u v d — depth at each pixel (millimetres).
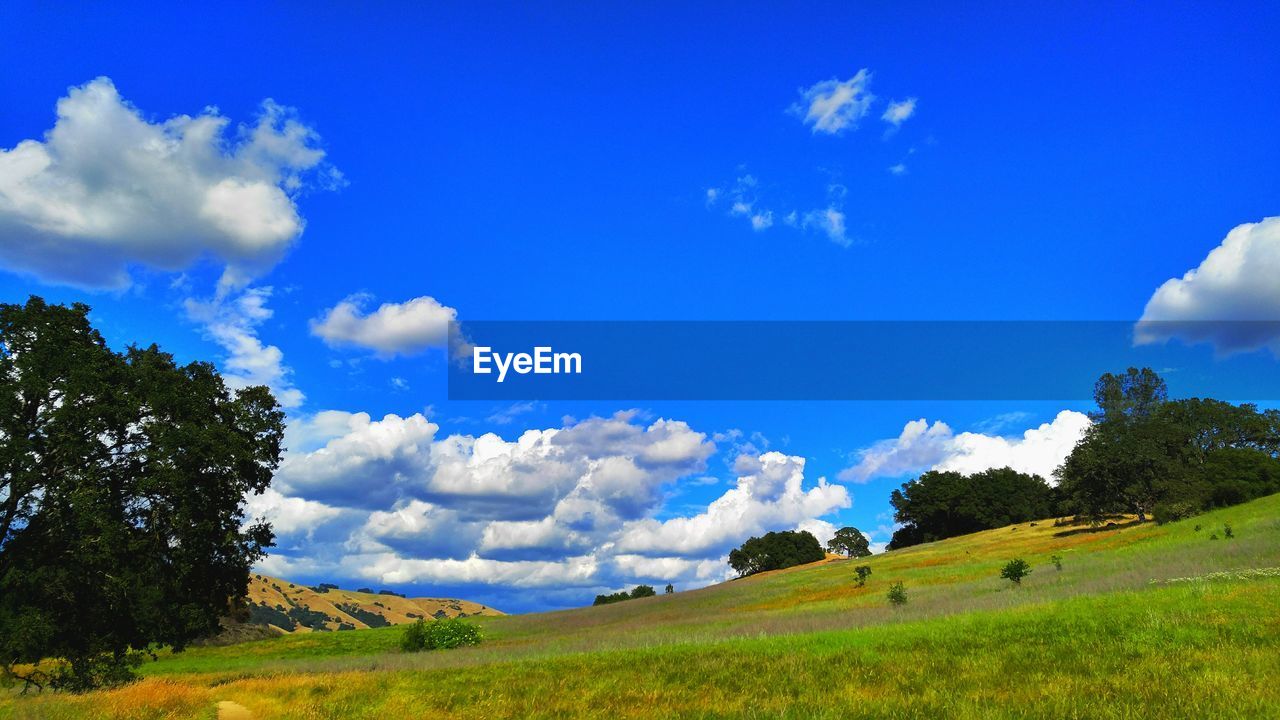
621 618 72750
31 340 29688
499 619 84812
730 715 14125
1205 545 48188
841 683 17125
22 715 17422
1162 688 13203
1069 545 81062
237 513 34281
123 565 29500
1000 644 21328
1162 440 108438
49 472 28844
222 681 29438
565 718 15359
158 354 34250
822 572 97188
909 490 156875
